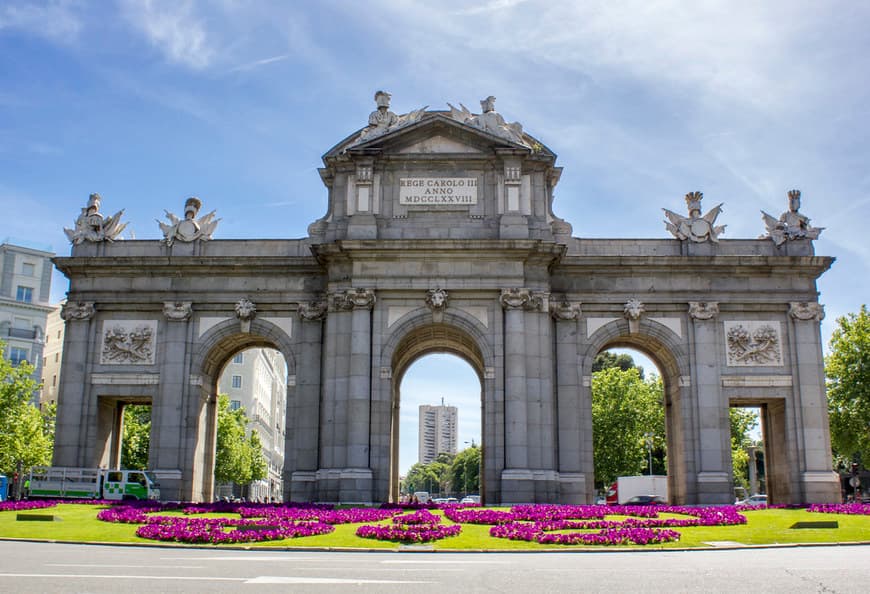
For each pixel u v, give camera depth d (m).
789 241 53.03
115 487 48.97
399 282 48.84
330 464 47.56
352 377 47.59
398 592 15.44
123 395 52.03
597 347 52.06
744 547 27.83
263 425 143.75
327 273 51.97
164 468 50.41
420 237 49.72
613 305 52.41
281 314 52.72
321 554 24.83
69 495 49.09
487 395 47.91
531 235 50.47
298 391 51.28
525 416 47.22
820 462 50.31
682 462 51.25
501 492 46.03
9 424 68.94
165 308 52.38
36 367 105.44
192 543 28.09
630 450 89.62
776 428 53.44
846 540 30.50
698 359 51.44
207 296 52.69
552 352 51.59
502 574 18.67
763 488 131.62
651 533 29.39
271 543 27.91
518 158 50.50
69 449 50.97
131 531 31.75
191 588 15.70
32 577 17.31
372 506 44.22
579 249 53.09
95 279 53.16
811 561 22.31
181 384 51.59
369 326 48.47
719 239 53.47
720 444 50.41
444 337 54.31
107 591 15.24
